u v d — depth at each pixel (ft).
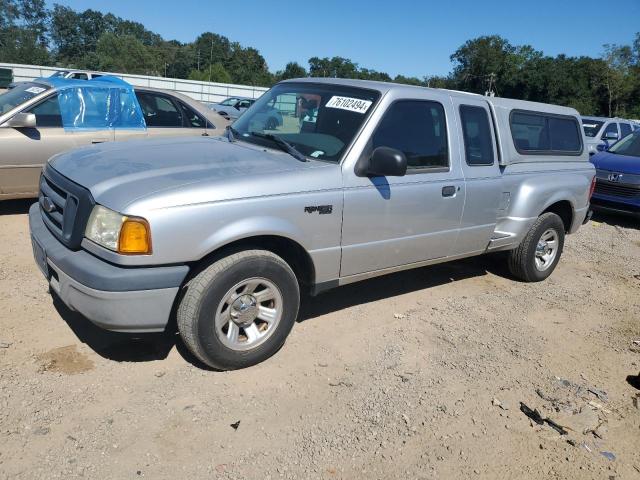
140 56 319.68
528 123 17.90
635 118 204.95
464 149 15.31
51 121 21.40
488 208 16.26
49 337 12.21
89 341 12.23
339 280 13.21
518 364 13.51
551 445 10.53
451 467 9.67
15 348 11.64
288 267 11.81
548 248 19.58
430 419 10.89
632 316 17.52
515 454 10.18
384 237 13.56
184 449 9.31
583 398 12.26
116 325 10.12
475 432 10.66
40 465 8.59
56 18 342.23
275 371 11.94
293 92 15.08
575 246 25.90
